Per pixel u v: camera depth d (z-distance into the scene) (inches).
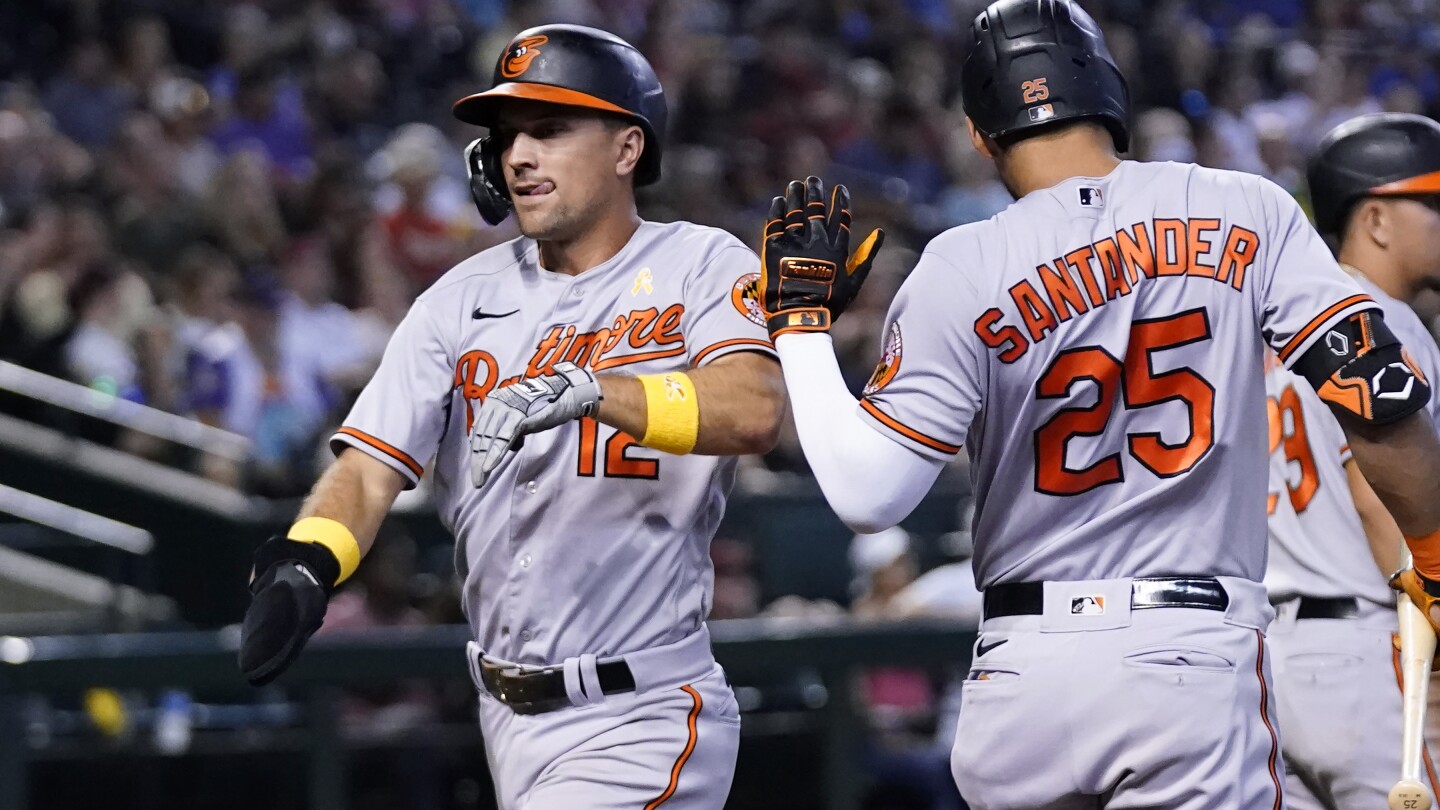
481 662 458.3
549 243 457.4
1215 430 385.7
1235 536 391.9
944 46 2060.8
